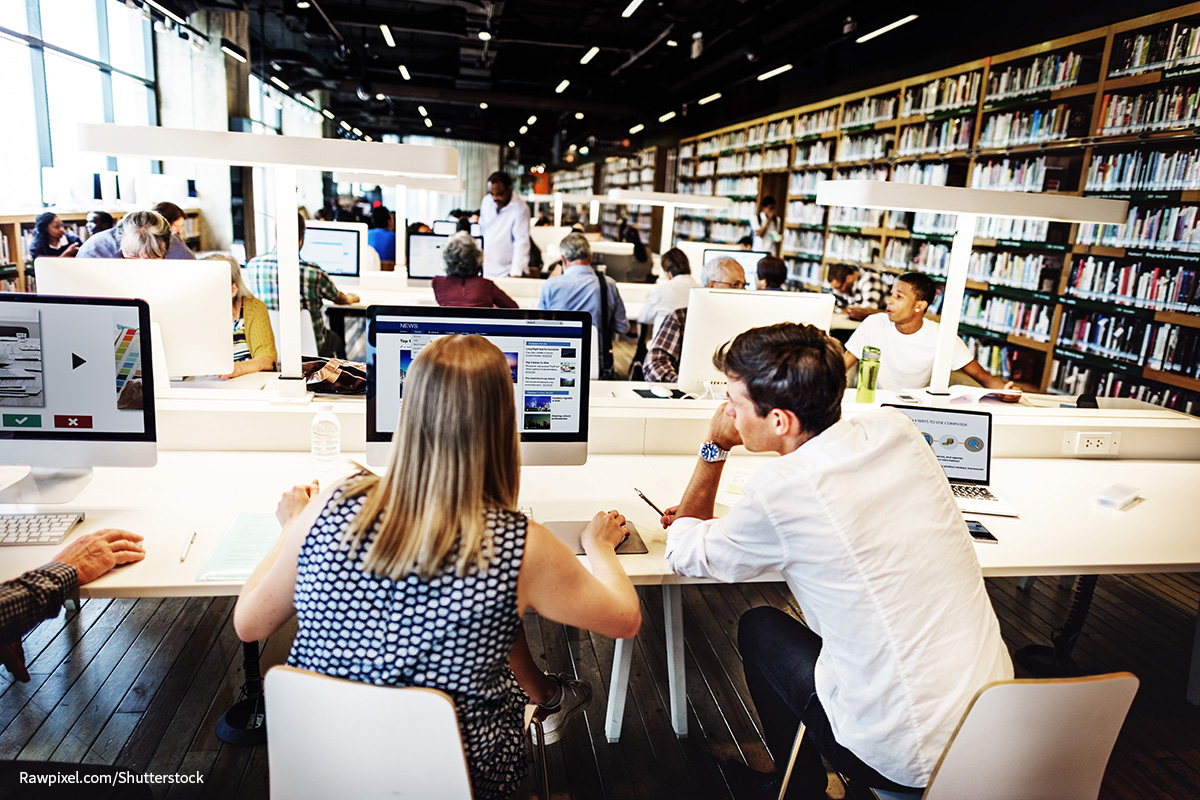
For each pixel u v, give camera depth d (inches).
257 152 79.4
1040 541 74.6
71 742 75.3
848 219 309.6
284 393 88.1
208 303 91.3
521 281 222.4
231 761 73.9
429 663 38.9
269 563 44.6
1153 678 95.6
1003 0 222.4
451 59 597.9
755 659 63.5
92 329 65.6
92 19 313.6
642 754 79.5
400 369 71.6
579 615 42.4
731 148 442.3
